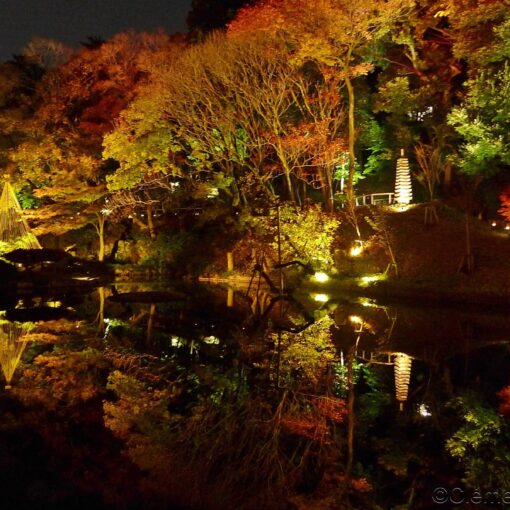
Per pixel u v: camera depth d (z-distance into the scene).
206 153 28.53
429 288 22.05
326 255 25.86
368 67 24.58
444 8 22.72
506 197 23.30
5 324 18.61
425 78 27.06
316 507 6.37
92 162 31.64
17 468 6.20
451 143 28.56
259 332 16.84
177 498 6.23
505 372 12.07
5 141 34.88
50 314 20.78
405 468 7.46
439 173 29.16
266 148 28.44
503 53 17.11
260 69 25.52
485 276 21.30
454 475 7.27
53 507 5.39
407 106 27.19
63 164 31.58
